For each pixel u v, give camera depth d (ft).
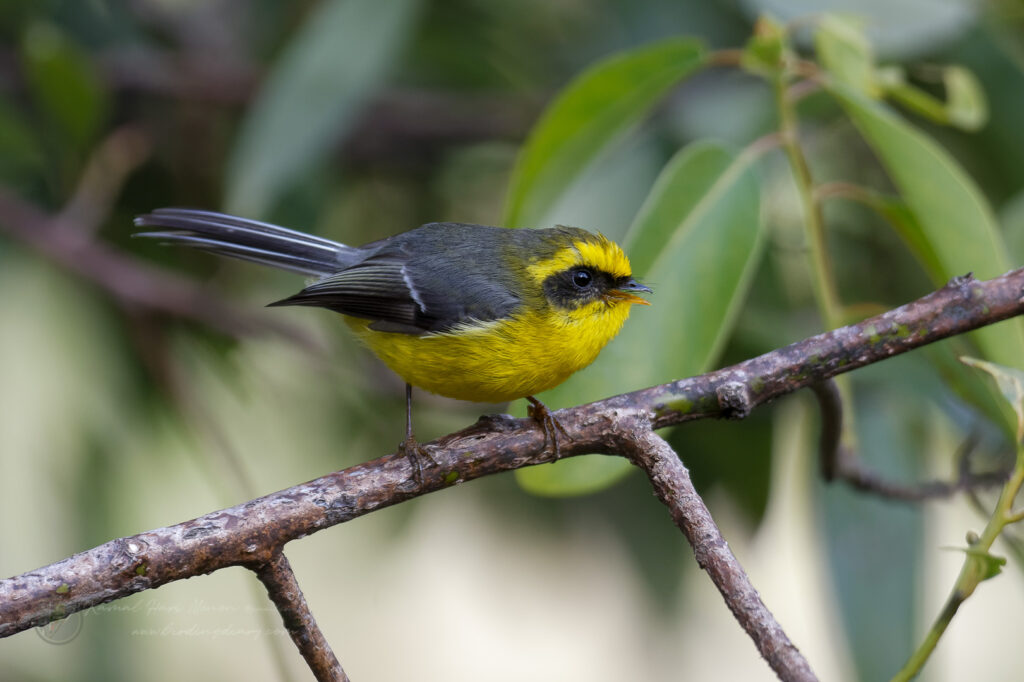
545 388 26.03
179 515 39.01
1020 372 16.28
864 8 28.71
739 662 35.45
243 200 30.63
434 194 39.88
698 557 16.20
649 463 17.97
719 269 22.72
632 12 35.96
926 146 21.43
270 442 38.40
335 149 37.17
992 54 32.89
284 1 39.47
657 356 22.40
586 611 40.60
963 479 25.94
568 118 25.32
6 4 37.93
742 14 35.55
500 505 35.94
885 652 28.27
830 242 35.06
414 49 39.22
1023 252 27.20
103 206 35.55
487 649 40.34
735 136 33.35
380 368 35.47
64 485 37.22
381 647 39.60
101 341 38.27
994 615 40.11
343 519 17.51
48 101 34.12
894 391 31.14
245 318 34.94
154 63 38.45
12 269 37.88
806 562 38.93
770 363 18.72
